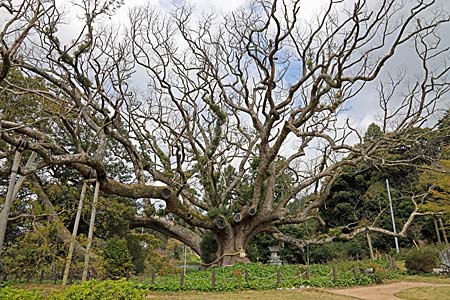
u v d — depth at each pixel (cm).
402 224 3441
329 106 2147
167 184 2203
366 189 3816
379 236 3428
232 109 2658
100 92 1836
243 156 2814
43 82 2094
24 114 1886
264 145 2281
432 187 2655
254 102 2467
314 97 2045
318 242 2517
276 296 1431
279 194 2991
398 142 2192
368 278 1859
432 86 2117
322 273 1997
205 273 1953
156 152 2333
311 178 2402
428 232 3488
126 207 2277
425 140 2761
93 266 1680
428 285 1719
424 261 2167
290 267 2194
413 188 3428
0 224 1092
